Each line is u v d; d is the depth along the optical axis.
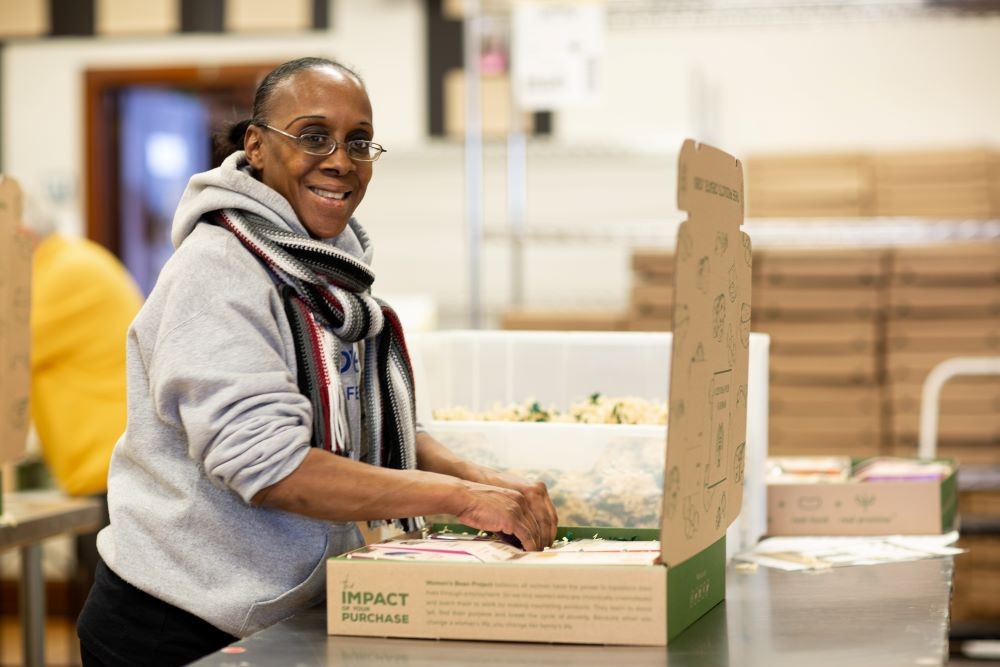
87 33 5.05
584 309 4.64
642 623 1.27
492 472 1.63
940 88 4.59
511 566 1.29
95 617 1.57
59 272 3.14
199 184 1.56
